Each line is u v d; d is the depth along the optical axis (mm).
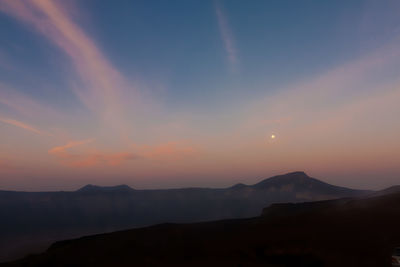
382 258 20453
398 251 18094
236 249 27016
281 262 23328
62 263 28375
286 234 29359
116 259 27594
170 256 27000
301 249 24219
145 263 25203
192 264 23594
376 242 23812
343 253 22516
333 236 26797
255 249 26297
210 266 22594
